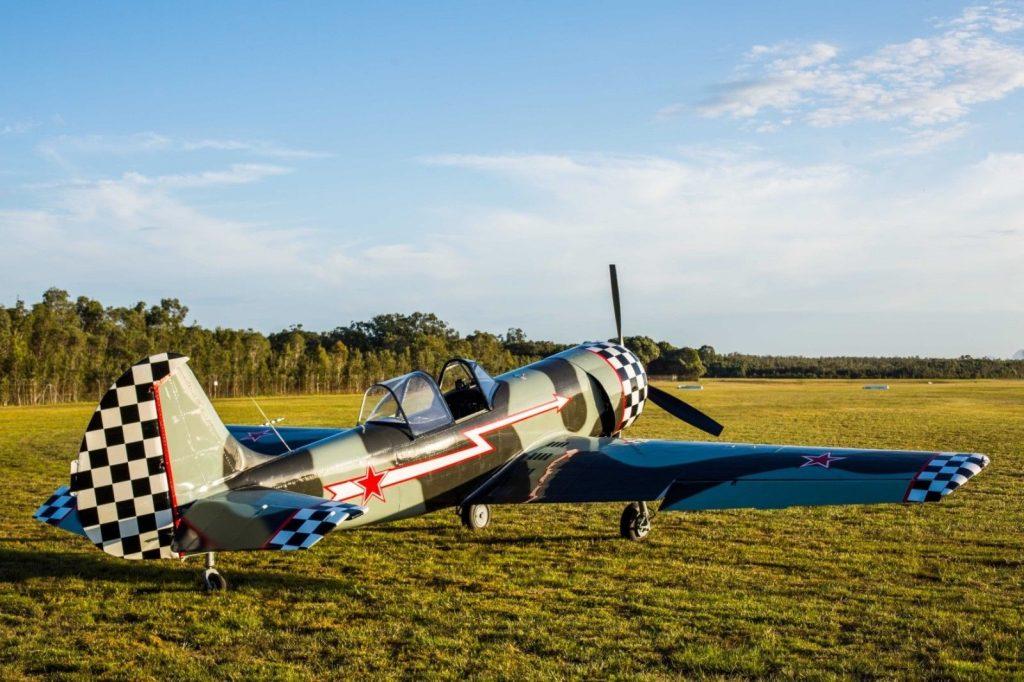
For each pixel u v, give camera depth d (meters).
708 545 7.93
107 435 5.95
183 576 6.82
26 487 12.23
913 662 4.71
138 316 87.06
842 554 7.48
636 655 4.84
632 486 7.17
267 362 84.50
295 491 6.66
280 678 4.52
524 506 10.26
